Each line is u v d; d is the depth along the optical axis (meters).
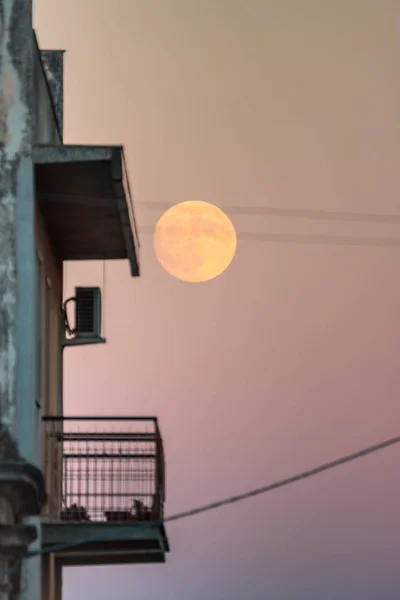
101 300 60.97
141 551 55.25
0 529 39.44
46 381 53.56
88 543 53.12
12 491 39.44
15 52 47.78
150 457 53.22
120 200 51.50
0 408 43.91
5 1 48.19
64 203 52.06
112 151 47.41
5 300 45.22
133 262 60.75
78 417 51.53
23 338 44.84
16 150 47.06
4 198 46.47
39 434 49.66
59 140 59.53
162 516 52.03
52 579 55.62
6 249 45.84
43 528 49.72
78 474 53.31
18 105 47.47
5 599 40.69
